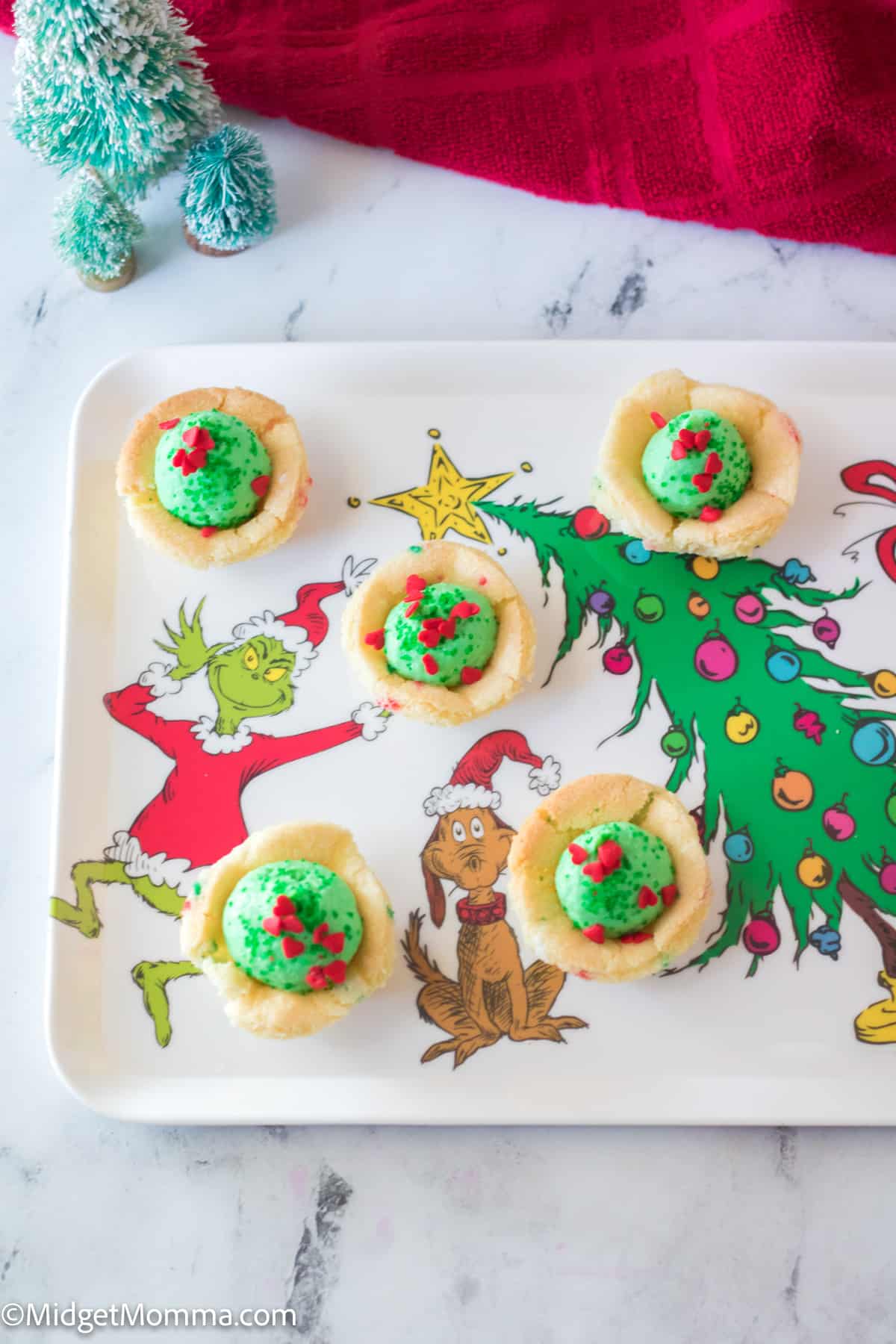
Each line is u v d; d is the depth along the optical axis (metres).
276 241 0.57
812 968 0.50
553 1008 0.50
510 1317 0.49
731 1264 0.49
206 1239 0.49
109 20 0.50
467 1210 0.49
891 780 0.51
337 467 0.54
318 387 0.54
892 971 0.50
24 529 0.54
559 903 0.49
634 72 0.56
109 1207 0.50
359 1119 0.49
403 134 0.56
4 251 0.57
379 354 0.54
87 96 0.52
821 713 0.52
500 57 0.56
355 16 0.56
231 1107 0.49
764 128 0.56
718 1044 0.49
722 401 0.52
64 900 0.50
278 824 0.51
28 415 0.56
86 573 0.53
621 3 0.57
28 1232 0.49
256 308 0.56
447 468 0.54
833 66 0.55
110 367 0.54
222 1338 0.49
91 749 0.52
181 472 0.50
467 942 0.50
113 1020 0.50
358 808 0.51
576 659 0.52
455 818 0.51
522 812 0.51
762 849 0.51
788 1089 0.49
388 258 0.56
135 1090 0.49
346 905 0.48
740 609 0.53
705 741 0.52
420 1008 0.50
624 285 0.56
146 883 0.51
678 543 0.52
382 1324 0.49
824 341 0.54
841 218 0.56
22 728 0.53
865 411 0.54
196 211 0.54
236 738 0.52
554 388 0.54
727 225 0.56
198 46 0.53
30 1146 0.50
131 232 0.54
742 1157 0.50
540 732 0.52
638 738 0.52
